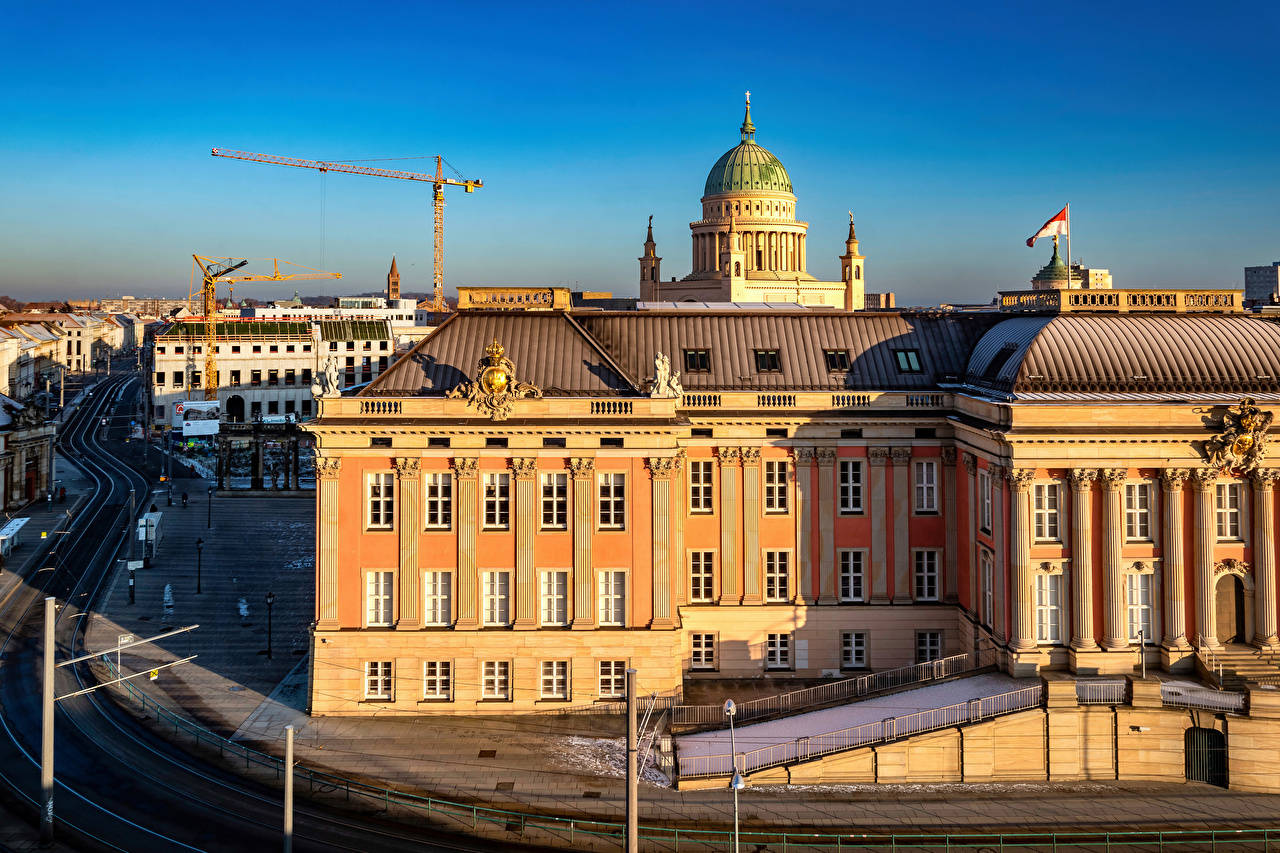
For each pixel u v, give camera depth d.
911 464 76.00
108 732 66.12
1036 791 59.59
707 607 75.50
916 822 55.12
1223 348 70.75
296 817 54.88
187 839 52.25
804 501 75.81
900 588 75.94
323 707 69.25
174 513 131.50
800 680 75.50
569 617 69.94
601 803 56.91
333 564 69.38
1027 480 66.06
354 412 69.31
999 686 65.31
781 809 56.66
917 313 83.12
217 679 75.88
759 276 178.75
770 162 183.38
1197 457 66.56
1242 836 53.62
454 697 69.50
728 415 74.81
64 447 192.12
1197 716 60.28
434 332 75.06
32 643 84.00
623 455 69.56
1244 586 67.88
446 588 70.12
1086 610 66.25
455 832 53.50
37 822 53.88
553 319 76.25
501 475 69.94
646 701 69.69
